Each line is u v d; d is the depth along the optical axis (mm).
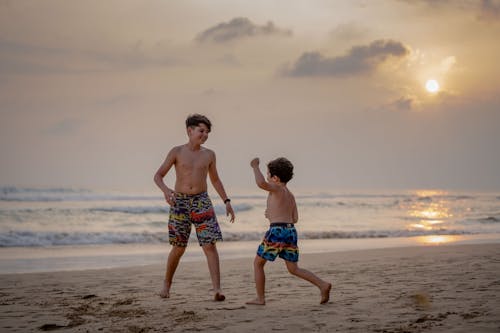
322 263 8734
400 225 22734
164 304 5086
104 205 33219
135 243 15422
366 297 5109
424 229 19781
